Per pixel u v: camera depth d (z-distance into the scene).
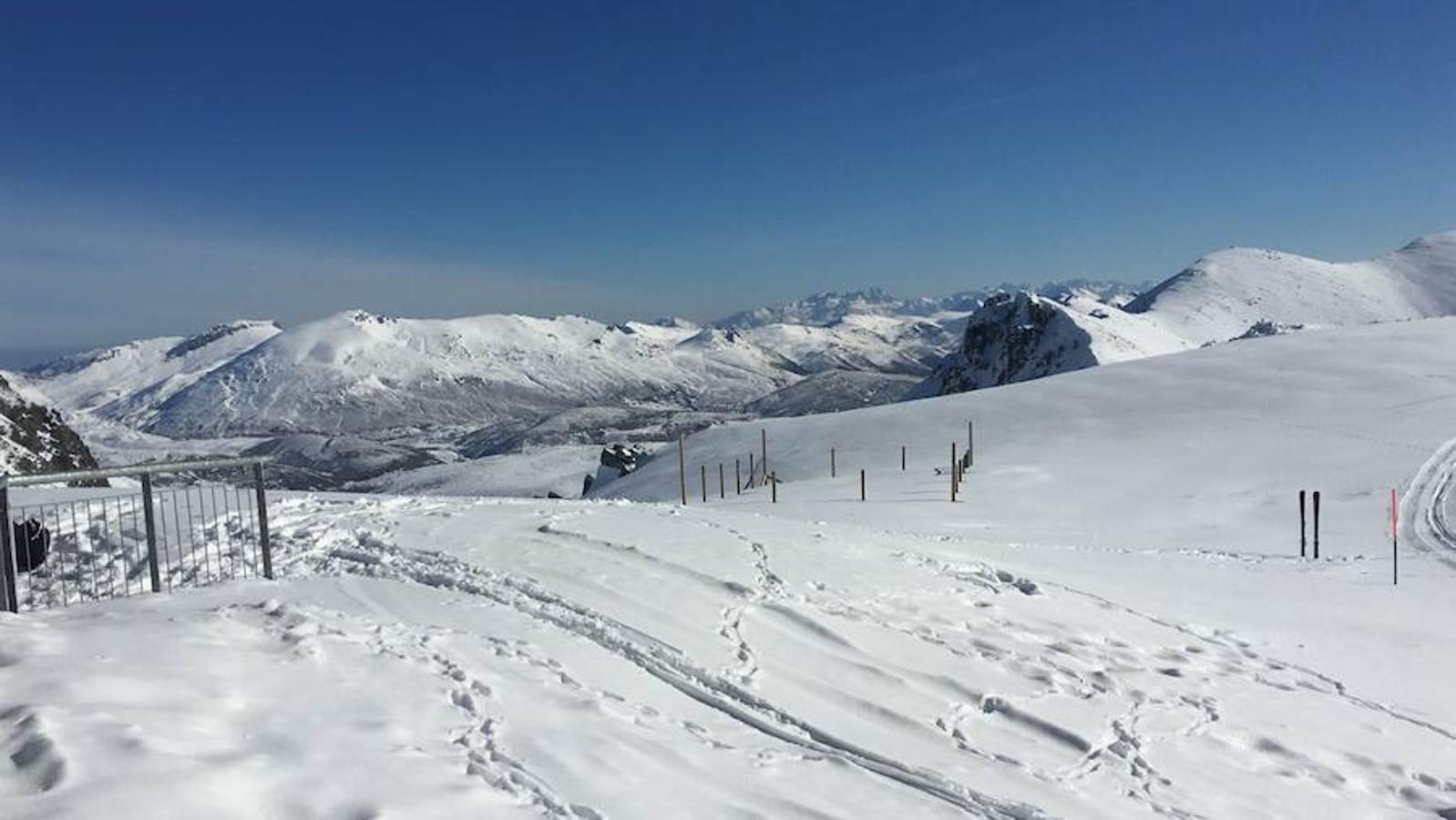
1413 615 15.09
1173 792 7.52
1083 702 9.18
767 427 78.94
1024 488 41.03
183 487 15.81
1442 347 63.53
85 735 5.02
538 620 9.44
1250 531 29.14
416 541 12.88
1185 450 46.97
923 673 9.32
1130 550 22.80
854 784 6.64
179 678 6.18
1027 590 13.67
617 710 7.19
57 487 18.81
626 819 5.44
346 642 7.53
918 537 19.52
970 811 6.49
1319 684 10.86
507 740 6.23
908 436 63.66
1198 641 12.18
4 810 4.26
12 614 7.83
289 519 14.43
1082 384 69.25
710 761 6.60
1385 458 39.50
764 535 15.09
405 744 5.84
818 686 8.67
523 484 146.00
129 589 11.27
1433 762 8.86
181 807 4.50
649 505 19.33
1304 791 7.93
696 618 10.01
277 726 5.73
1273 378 61.19
